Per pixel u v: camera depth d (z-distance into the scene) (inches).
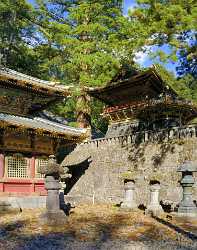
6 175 977.5
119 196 1118.4
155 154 1071.0
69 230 585.6
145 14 1206.3
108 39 1425.9
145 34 1175.0
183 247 476.4
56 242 502.0
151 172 1059.9
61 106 1482.5
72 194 1275.8
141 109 1270.9
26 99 1066.1
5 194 946.1
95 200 1189.1
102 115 1499.8
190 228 614.2
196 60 1299.2
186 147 1000.2
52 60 1482.5
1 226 635.5
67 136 1056.2
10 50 1409.9
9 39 1357.0
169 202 962.1
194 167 746.2
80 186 1262.3
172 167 1011.9
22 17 1485.0
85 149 1314.0
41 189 1042.1
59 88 1068.5
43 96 1091.3
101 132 1781.5
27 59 1457.9
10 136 991.0
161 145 1065.5
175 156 1016.9
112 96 1481.3
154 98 1266.0
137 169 1101.7
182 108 1224.8
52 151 1096.2
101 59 1346.0
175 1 1184.8
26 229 596.7
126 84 1384.1
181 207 724.0
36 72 1485.0
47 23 1539.1
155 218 727.1
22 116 1070.4
